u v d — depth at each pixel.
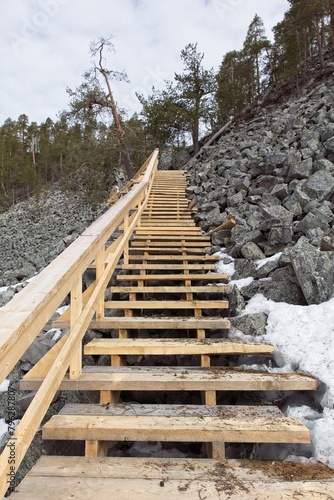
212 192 7.91
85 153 16.77
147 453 2.43
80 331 2.35
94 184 17.14
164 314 4.11
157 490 1.59
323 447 1.91
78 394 2.87
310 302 3.12
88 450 1.92
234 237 5.16
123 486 1.61
